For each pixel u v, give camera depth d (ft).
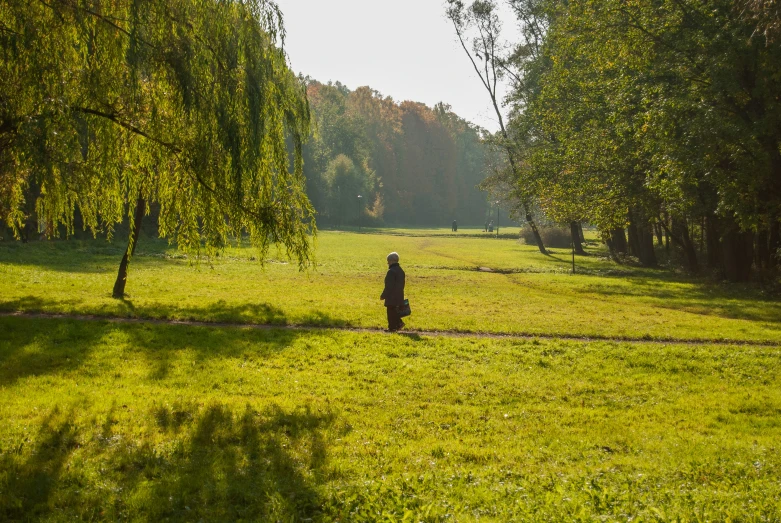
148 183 53.16
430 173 509.76
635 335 62.23
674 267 156.46
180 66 43.52
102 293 77.15
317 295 86.53
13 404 33.63
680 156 86.94
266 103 49.14
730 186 87.71
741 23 81.71
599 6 104.42
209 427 31.50
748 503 22.65
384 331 61.21
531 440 32.40
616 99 103.71
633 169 113.19
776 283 108.06
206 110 44.50
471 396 40.47
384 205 474.49
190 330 55.31
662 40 95.04
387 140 483.51
